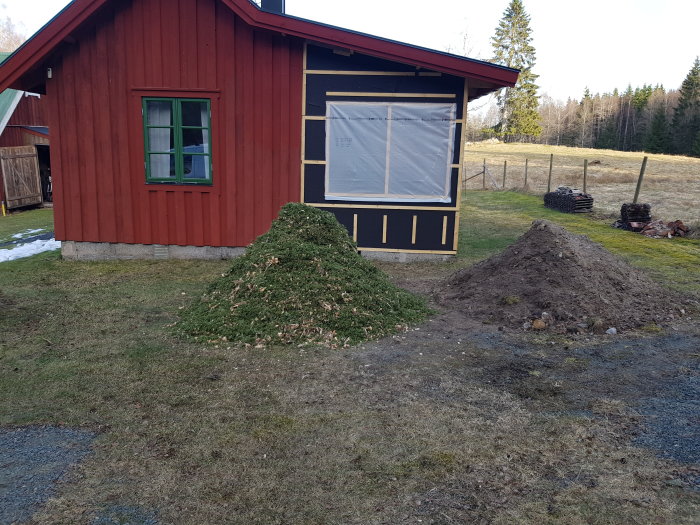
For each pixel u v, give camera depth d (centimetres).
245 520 311
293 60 973
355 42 911
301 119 988
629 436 395
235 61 976
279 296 635
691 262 985
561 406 446
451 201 993
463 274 812
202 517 313
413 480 347
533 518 307
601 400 454
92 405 452
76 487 340
